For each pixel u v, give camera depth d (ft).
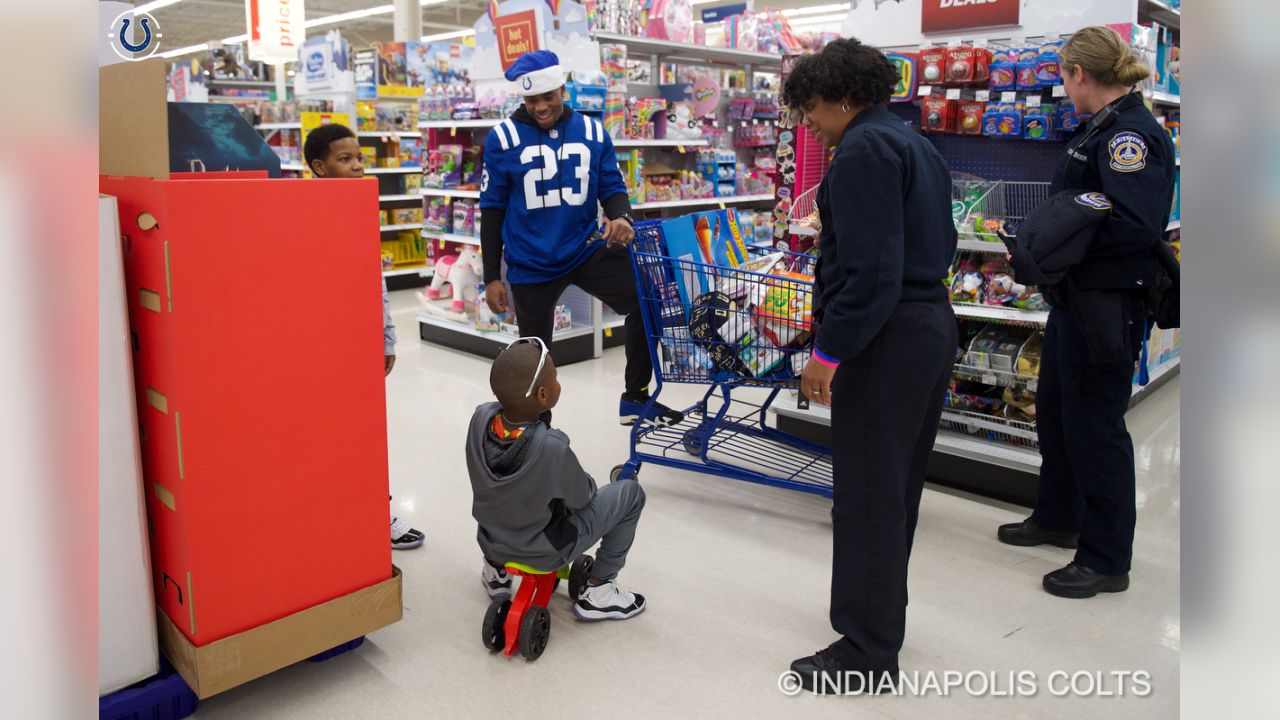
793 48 25.11
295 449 6.77
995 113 11.29
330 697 7.19
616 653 7.86
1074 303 8.33
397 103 30.40
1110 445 8.66
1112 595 8.99
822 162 13.57
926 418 7.21
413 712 7.00
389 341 9.25
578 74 17.16
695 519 10.80
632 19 19.95
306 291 6.64
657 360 11.02
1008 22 11.71
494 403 7.76
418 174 29.04
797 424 13.29
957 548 10.05
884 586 7.02
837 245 6.44
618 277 12.93
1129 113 8.11
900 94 12.41
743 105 23.27
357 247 6.88
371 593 7.38
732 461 12.48
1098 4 11.06
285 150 28.94
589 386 16.89
